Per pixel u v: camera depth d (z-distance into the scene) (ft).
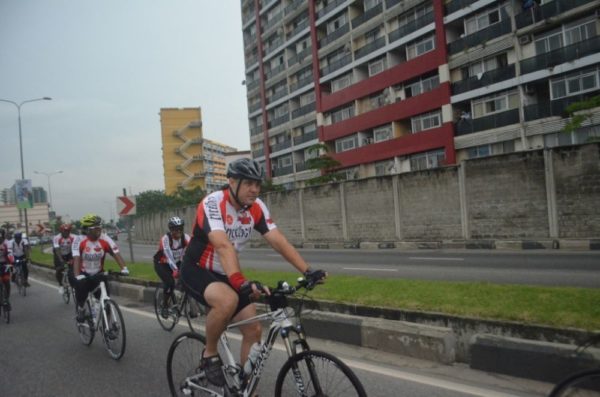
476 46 92.89
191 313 23.26
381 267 44.88
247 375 11.43
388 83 114.73
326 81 139.44
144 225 188.75
